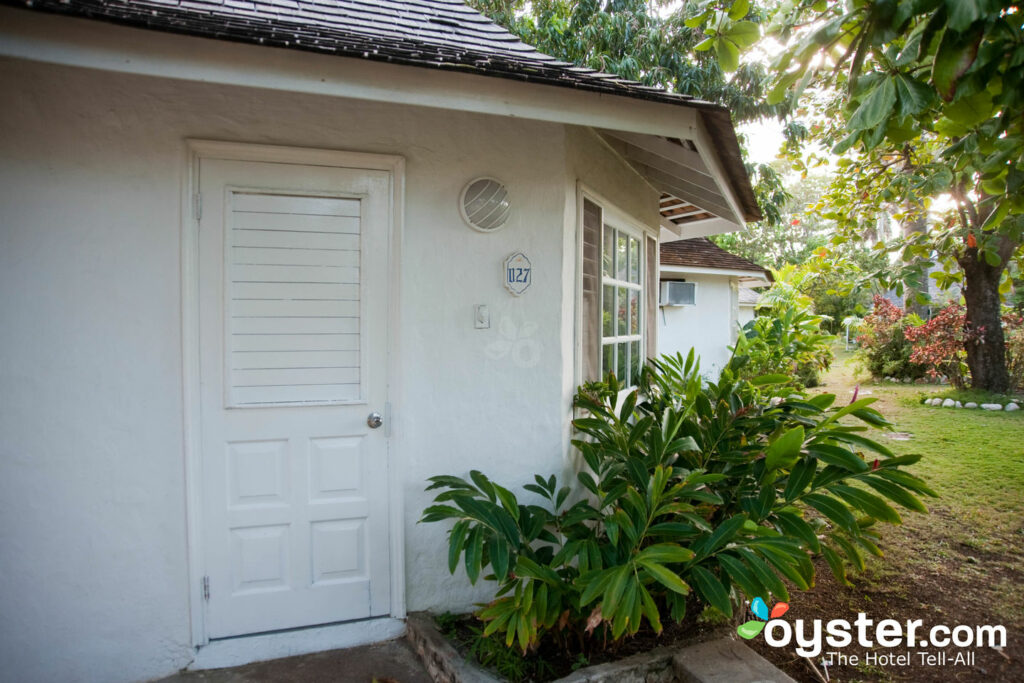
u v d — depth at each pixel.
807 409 3.12
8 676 2.39
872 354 13.26
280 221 2.64
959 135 2.24
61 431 2.42
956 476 5.53
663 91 2.58
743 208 4.22
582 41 9.52
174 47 2.04
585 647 2.61
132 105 2.45
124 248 2.46
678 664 2.47
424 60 2.17
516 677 2.36
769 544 2.22
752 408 3.15
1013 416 8.45
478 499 2.60
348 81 2.21
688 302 10.70
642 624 2.81
